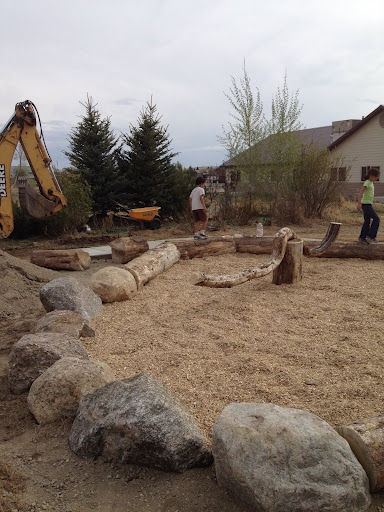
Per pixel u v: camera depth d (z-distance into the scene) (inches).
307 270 294.5
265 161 582.9
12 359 137.8
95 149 552.7
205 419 115.1
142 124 582.6
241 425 86.2
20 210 494.0
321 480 77.9
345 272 285.7
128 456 96.8
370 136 856.9
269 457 80.0
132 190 589.9
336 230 285.7
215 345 166.4
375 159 855.1
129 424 95.4
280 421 86.4
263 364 147.3
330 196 577.6
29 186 390.0
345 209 688.4
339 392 127.2
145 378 110.4
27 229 490.3
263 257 352.2
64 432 112.5
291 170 581.9
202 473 95.0
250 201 587.2
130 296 233.9
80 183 504.4
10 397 133.5
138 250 347.9
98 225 557.0
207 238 371.9
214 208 586.6
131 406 98.8
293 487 76.4
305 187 575.8
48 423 116.6
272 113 578.9
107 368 127.6
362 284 252.2
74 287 203.2
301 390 129.0
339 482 78.4
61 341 144.2
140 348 165.8
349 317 193.3
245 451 81.8
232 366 146.9
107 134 569.3
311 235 458.3
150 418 95.9
